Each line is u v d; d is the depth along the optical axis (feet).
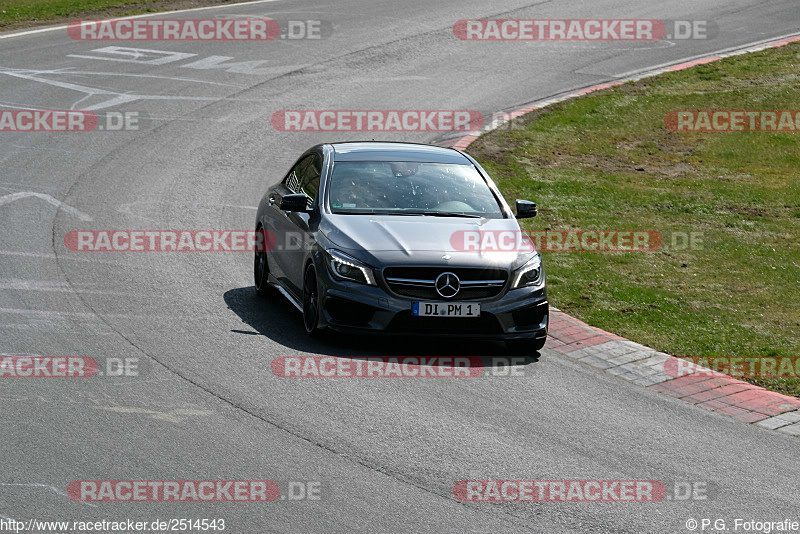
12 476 75.00
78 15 326.44
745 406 102.27
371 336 112.16
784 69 286.25
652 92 267.80
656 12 358.43
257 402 92.63
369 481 78.18
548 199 188.65
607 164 217.36
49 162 191.31
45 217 158.40
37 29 304.71
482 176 128.36
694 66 290.97
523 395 100.12
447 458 83.46
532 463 83.87
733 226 178.29
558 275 147.02
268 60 283.79
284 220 124.67
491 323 108.99
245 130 223.51
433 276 107.65
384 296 106.93
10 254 138.31
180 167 195.83
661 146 231.71
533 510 75.31
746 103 260.42
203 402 91.76
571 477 81.66
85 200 170.30
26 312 115.14
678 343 121.19
